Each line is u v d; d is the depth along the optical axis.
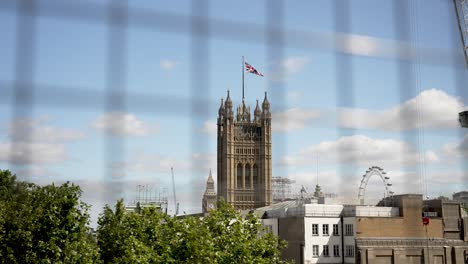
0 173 72.62
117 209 67.69
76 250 54.31
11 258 51.53
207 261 54.41
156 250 58.66
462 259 125.56
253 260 59.28
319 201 147.38
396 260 121.19
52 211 53.00
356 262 120.12
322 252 125.00
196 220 59.72
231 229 61.59
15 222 52.38
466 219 130.12
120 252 64.38
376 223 124.38
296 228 127.19
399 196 129.75
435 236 127.06
